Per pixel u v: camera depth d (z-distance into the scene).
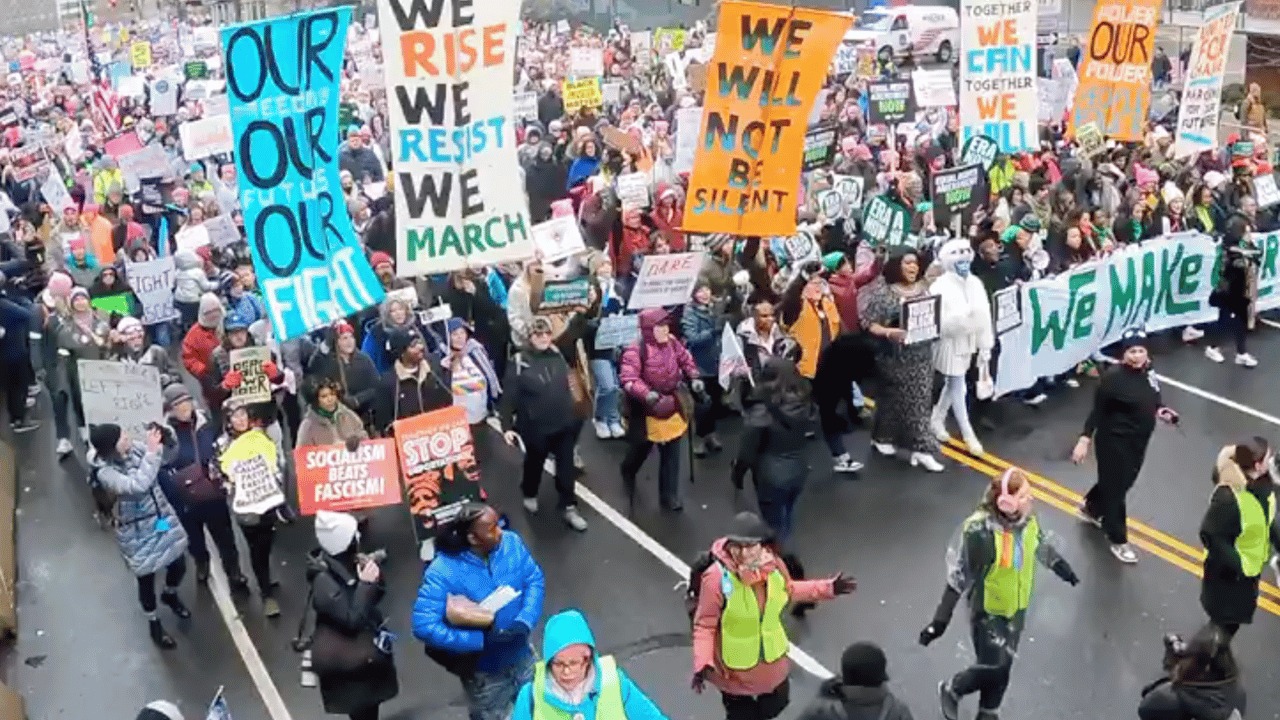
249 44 8.81
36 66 43.09
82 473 12.74
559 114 25.62
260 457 9.47
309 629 9.55
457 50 9.66
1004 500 7.29
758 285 12.95
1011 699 8.38
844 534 10.74
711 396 12.09
